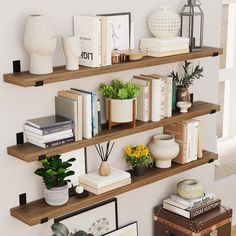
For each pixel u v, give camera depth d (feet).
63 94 10.88
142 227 12.86
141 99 11.73
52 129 10.41
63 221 11.43
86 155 11.59
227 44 15.23
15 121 10.55
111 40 11.43
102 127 11.44
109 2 11.35
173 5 12.41
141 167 11.98
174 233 12.62
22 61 10.43
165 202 12.77
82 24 10.73
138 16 11.85
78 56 10.49
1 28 10.14
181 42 11.80
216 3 13.26
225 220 12.76
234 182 14.85
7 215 10.77
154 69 12.39
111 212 12.10
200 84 13.32
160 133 12.82
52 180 10.68
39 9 10.50
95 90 11.51
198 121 12.73
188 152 12.63
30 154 10.16
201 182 13.91
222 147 15.35
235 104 15.60
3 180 10.62
